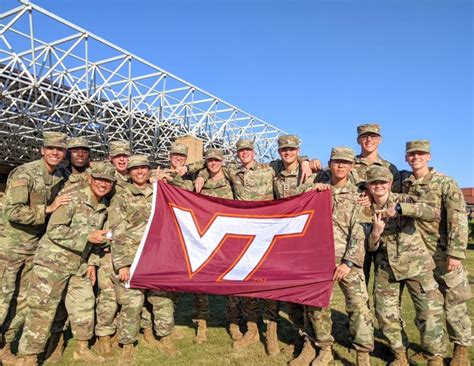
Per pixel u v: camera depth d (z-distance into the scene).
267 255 4.71
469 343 4.24
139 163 4.84
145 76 19.56
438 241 4.44
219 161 5.65
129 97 19.31
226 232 4.98
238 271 4.65
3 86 14.78
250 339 5.08
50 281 4.09
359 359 4.14
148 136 23.64
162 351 4.83
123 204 4.77
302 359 4.41
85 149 4.90
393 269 4.11
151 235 4.81
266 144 32.78
